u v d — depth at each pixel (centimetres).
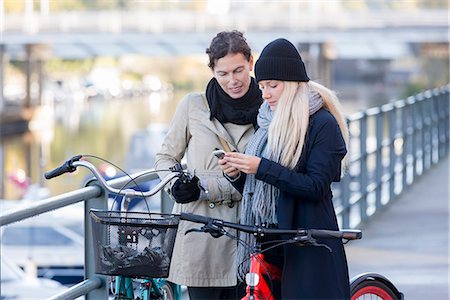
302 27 10369
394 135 2380
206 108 848
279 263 779
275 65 742
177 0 12231
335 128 746
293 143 741
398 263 1614
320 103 754
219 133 838
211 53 822
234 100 830
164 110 15788
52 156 9281
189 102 855
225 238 846
